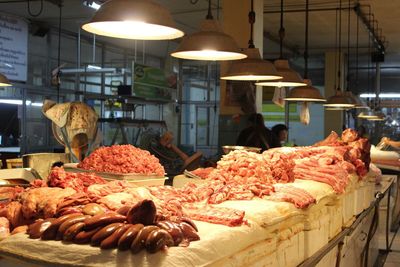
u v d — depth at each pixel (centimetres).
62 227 184
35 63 1122
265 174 326
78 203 218
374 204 550
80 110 477
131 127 990
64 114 471
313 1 987
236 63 439
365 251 547
